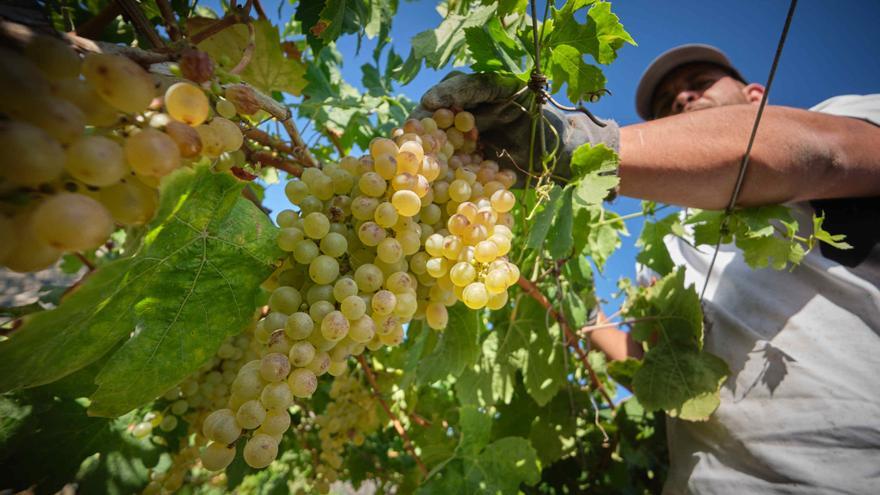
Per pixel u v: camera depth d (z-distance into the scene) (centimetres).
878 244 158
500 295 98
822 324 167
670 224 217
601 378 278
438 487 160
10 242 48
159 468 158
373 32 212
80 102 53
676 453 209
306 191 95
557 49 121
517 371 246
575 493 268
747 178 134
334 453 213
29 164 44
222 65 91
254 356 156
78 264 231
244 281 85
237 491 285
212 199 75
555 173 131
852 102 182
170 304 77
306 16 159
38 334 55
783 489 160
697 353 188
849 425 151
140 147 52
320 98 211
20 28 48
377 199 94
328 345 80
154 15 141
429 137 104
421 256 102
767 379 173
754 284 192
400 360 221
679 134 133
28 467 120
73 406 133
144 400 76
